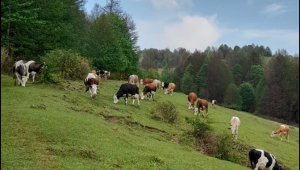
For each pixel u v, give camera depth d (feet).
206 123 63.21
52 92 63.36
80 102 61.31
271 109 230.27
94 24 159.12
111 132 44.88
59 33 102.89
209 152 54.90
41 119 39.47
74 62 96.94
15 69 63.10
